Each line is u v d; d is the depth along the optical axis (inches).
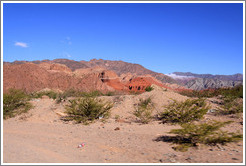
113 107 568.4
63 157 225.8
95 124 443.5
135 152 248.8
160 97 598.9
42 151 245.4
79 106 502.6
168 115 451.2
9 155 221.9
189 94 750.5
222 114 474.9
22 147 259.3
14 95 582.6
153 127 395.5
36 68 3184.1
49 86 2997.0
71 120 489.7
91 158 226.2
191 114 425.1
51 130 384.2
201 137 270.4
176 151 250.5
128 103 583.5
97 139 313.7
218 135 280.7
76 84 3196.4
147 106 542.6
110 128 395.9
